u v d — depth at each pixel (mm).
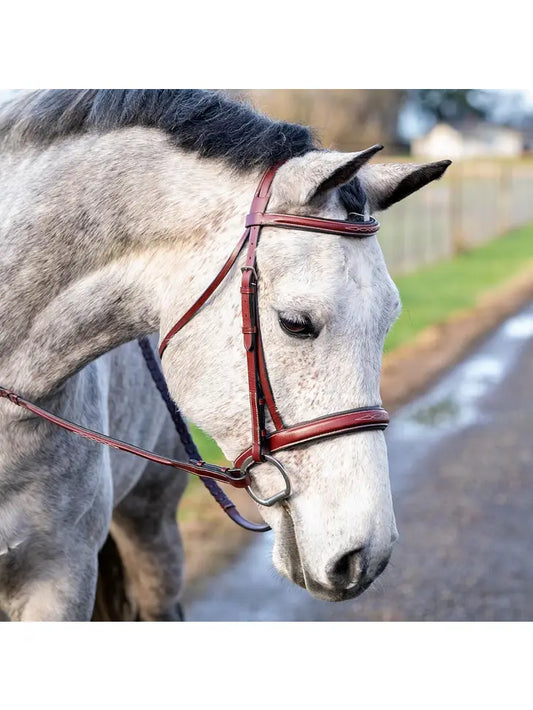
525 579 4605
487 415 7867
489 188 29094
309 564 1965
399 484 6090
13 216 2293
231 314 2020
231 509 2400
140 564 3576
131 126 2254
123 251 2195
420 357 9914
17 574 2480
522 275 16469
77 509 2496
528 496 5871
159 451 3406
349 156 1896
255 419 1984
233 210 2074
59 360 2271
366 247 2002
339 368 1934
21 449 2330
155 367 2773
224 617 4043
